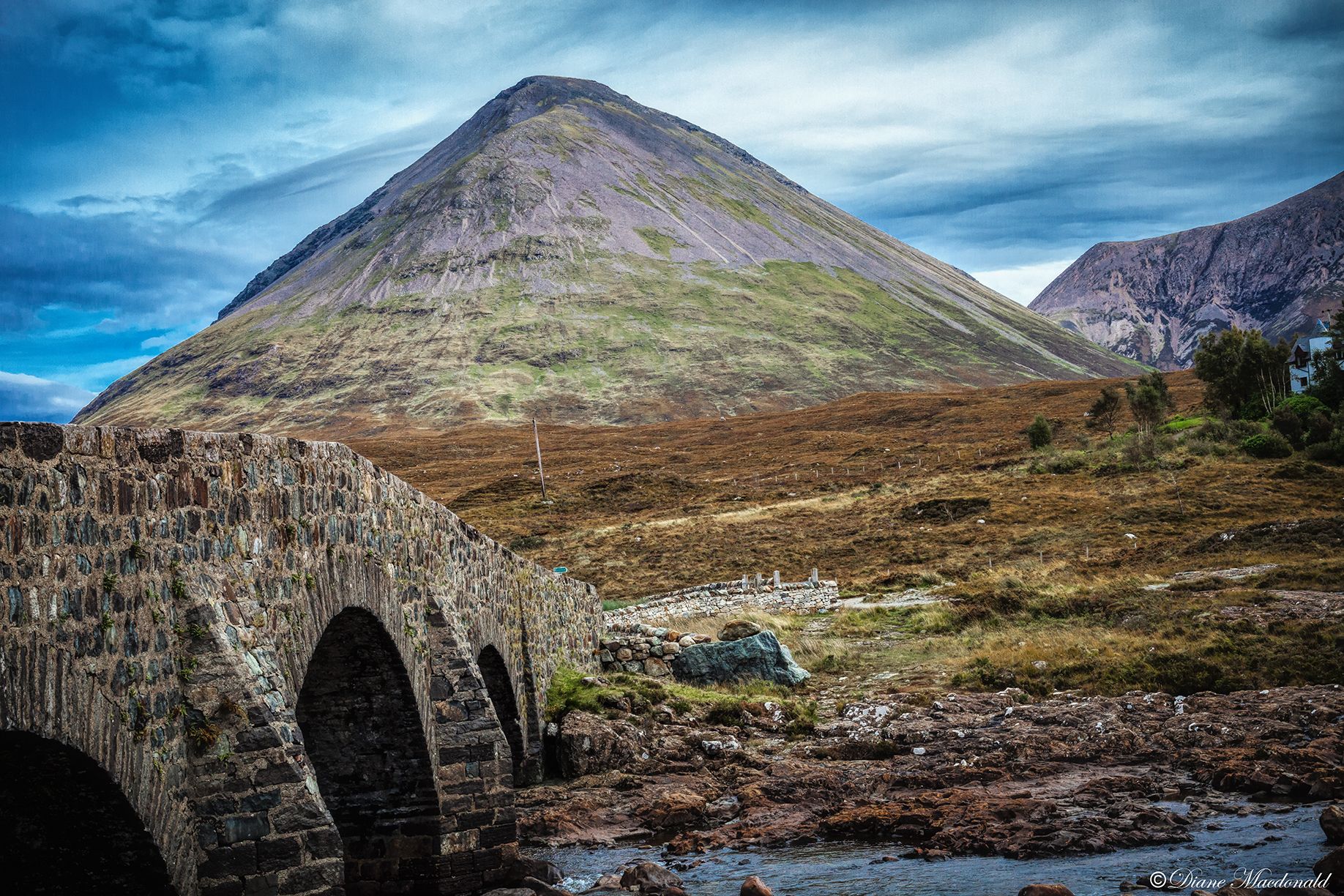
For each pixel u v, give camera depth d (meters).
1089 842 13.65
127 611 7.25
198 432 8.43
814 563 57.59
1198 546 45.16
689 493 90.31
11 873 7.46
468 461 138.38
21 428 6.25
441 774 12.88
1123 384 147.50
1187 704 22.95
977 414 131.00
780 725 23.92
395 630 12.34
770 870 13.66
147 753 7.36
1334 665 24.78
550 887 12.27
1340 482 58.53
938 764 19.59
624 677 25.53
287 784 8.13
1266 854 12.77
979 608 37.09
